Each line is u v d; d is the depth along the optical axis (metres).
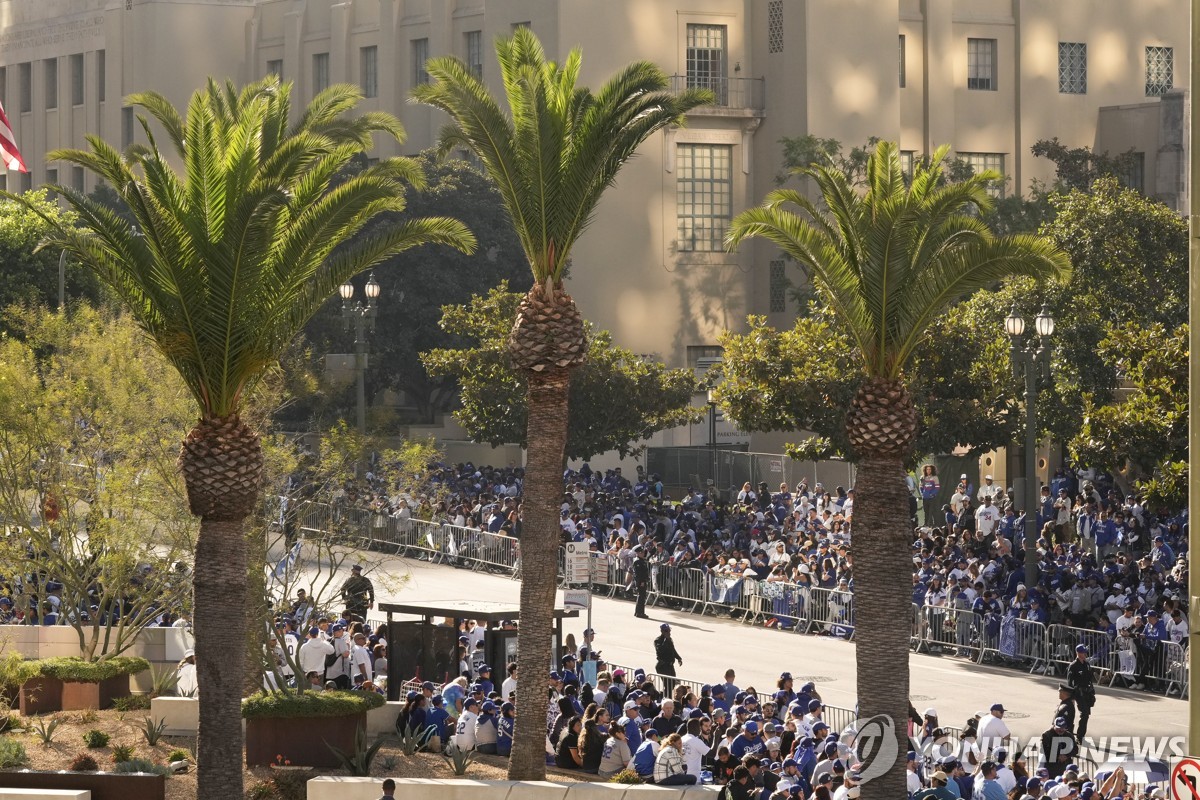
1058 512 61.47
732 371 66.19
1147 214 67.19
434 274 98.38
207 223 27.88
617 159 32.59
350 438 41.19
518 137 32.25
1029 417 53.22
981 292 71.19
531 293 32.53
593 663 41.81
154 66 136.00
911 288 29.80
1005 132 118.38
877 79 109.19
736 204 108.94
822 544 59.81
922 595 54.91
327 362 77.56
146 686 41.19
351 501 44.88
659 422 82.06
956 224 30.22
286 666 41.06
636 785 30.16
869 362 30.02
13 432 43.12
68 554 43.22
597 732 33.06
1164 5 122.25
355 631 41.00
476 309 80.50
